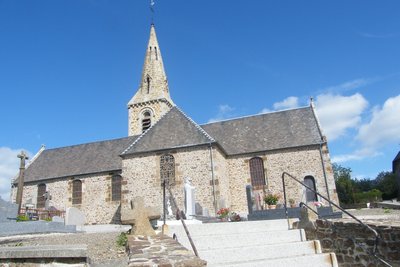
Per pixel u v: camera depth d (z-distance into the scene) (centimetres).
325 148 2519
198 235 852
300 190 2469
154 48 4288
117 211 2927
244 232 898
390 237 686
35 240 1209
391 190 5134
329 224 832
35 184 3284
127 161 2478
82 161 3359
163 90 4056
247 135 2881
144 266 426
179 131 2519
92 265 702
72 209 2055
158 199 2328
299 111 2989
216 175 2269
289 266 711
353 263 761
